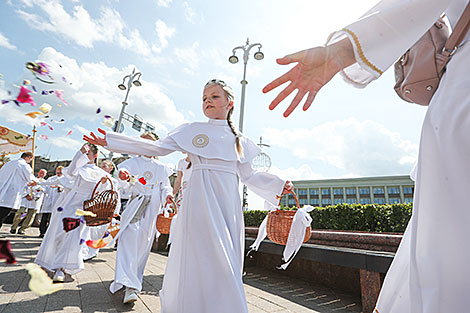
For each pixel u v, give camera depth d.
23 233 8.70
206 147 1.96
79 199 3.69
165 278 1.87
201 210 1.77
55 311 2.33
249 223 9.01
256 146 2.35
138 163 3.45
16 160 6.80
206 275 1.63
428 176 0.77
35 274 0.76
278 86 0.92
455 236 0.70
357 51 0.82
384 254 2.73
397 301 0.87
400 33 0.82
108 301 2.69
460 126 0.72
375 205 5.42
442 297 0.69
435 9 0.81
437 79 0.87
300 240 2.64
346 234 3.66
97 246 2.87
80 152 3.65
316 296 3.43
